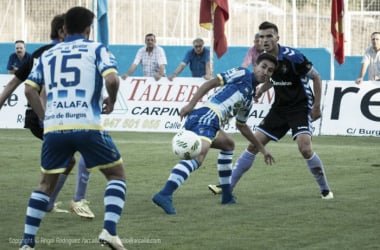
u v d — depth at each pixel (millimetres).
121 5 62719
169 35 63312
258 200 22359
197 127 20484
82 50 15742
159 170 28344
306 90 22797
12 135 39406
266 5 62062
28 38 61406
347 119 40375
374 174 27641
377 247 16578
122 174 16062
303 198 22719
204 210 20750
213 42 42344
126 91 41938
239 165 23031
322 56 59781
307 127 22703
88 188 24188
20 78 18344
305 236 17625
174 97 41500
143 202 21891
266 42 22203
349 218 19734
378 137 39781
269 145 36094
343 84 40562
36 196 15820
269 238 17406
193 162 20344
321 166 22578
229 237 17484
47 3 61250
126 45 60531
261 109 40250
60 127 15578
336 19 42875
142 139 38219
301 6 62812
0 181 25438
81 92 15586
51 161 15820
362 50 61469
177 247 16484
